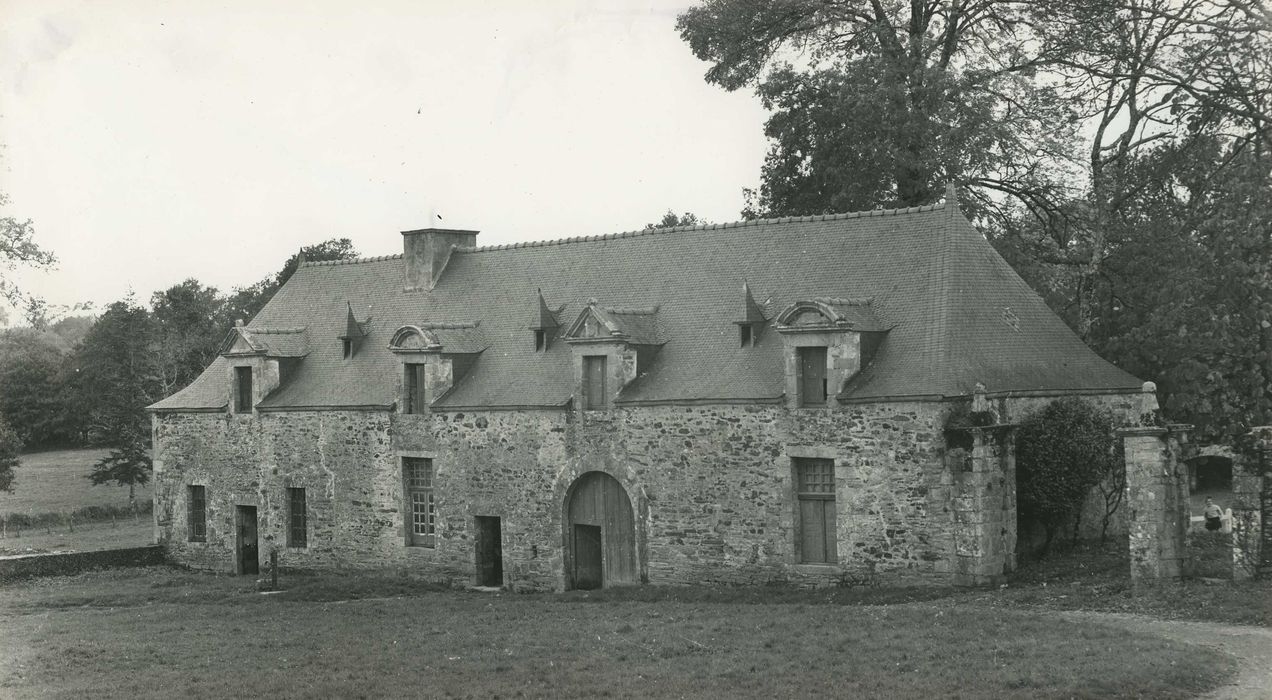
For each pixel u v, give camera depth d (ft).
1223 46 112.47
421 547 109.70
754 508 90.27
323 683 65.21
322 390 116.67
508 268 114.83
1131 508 75.31
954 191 93.61
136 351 238.27
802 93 129.18
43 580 117.39
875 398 84.58
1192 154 115.44
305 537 117.50
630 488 96.27
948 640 65.00
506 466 103.45
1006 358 88.33
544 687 61.77
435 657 70.23
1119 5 118.93
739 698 57.52
